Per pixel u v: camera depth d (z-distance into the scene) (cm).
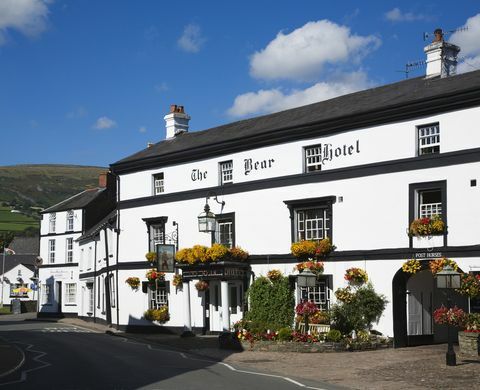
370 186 2342
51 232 4800
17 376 1545
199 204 2981
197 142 3142
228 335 2334
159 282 3152
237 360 1970
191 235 3002
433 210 2200
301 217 2577
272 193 2666
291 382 1491
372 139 2355
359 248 2350
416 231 2172
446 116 2166
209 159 2956
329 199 2447
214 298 2903
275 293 2570
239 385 1410
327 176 2473
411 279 2328
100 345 2434
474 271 2048
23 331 3234
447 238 2120
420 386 1410
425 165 2202
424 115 2223
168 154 3125
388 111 2295
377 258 2295
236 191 2809
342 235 2408
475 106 2098
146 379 1495
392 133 2302
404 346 2248
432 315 2386
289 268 2577
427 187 2194
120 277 3366
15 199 15838
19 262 7275
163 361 1905
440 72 2517
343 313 2312
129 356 2036
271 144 2691
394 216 2266
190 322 2819
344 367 1762
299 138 2592
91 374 1583
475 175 2081
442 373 1577
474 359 1805
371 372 1647
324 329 2317
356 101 2645
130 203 3344
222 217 2856
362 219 2353
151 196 3222
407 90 2486
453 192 2125
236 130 3061
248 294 2673
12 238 9494
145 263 3225
